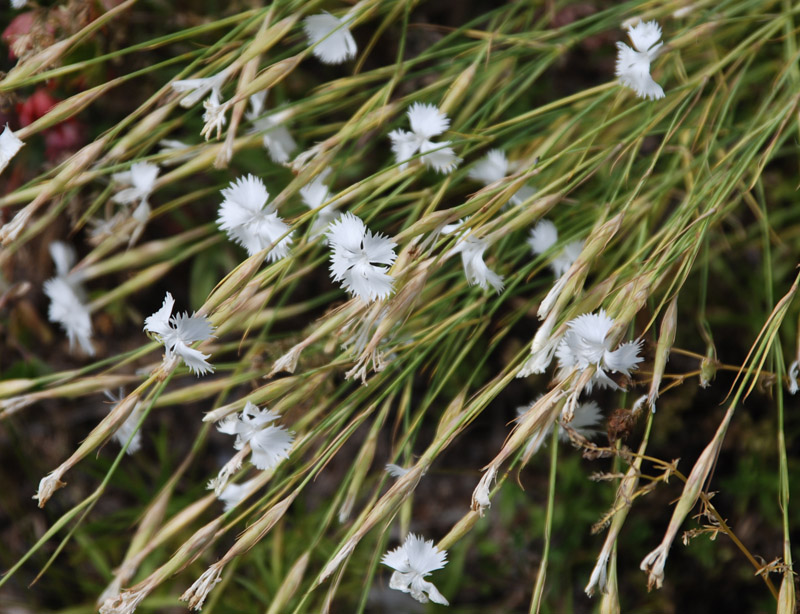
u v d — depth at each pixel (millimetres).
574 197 974
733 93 901
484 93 937
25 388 870
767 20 936
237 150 894
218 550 999
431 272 846
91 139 984
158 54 990
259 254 839
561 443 1017
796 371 860
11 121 957
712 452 831
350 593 993
